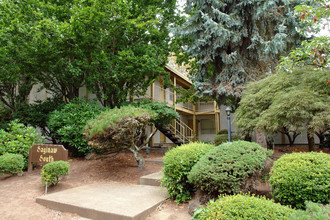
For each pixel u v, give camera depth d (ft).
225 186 12.05
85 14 26.73
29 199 15.76
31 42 26.66
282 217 7.71
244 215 7.75
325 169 10.09
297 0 26.05
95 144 20.65
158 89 47.29
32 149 22.39
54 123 27.04
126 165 25.38
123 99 33.14
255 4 26.25
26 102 37.01
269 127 16.42
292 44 29.27
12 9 27.50
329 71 15.26
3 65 28.81
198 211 9.63
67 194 16.17
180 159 14.71
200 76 31.63
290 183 10.26
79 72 28.81
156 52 32.32
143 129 23.95
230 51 30.25
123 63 29.84
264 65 28.86
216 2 27.68
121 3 27.71
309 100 14.60
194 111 57.98
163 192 16.57
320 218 7.25
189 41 35.83
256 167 12.46
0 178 20.65
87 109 28.66
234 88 28.02
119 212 12.36
